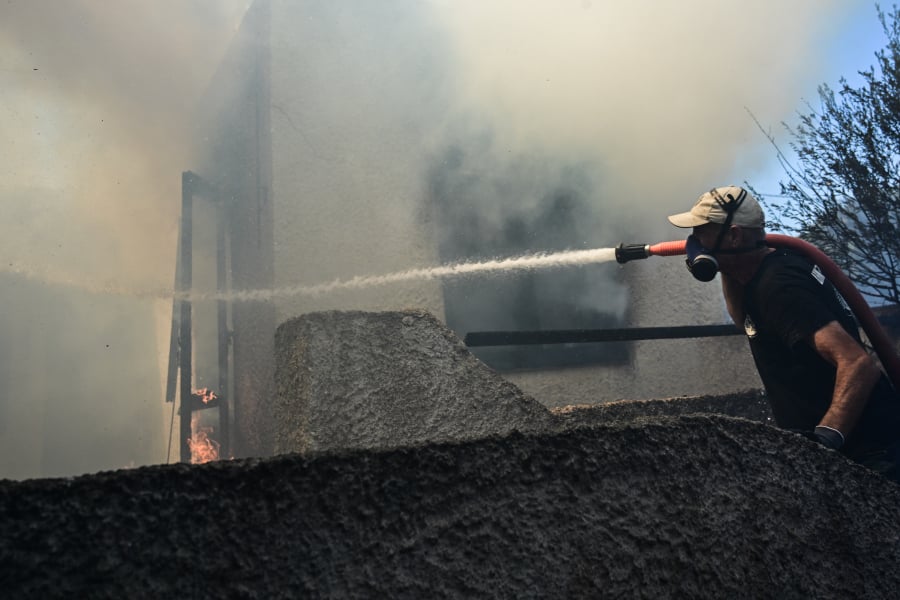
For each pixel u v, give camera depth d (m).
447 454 1.24
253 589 1.02
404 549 1.15
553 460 1.35
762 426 1.67
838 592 1.62
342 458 1.14
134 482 0.97
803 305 2.25
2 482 0.90
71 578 0.90
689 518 1.47
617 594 1.33
